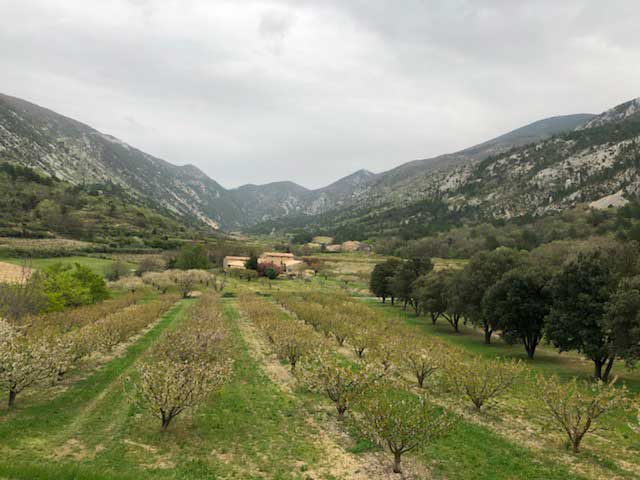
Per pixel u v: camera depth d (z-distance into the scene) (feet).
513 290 137.80
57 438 56.90
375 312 208.54
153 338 144.05
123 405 72.13
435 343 127.65
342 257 599.16
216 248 549.54
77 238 477.36
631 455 58.39
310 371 82.89
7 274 230.27
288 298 260.21
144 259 378.12
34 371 71.15
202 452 55.42
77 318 145.38
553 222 524.11
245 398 80.07
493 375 77.61
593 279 111.86
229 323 183.11
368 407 57.72
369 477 50.47
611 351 99.19
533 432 66.90
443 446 60.39
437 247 522.88
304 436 63.00
